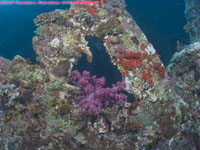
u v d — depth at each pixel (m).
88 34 4.64
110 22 4.60
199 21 8.49
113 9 4.88
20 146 3.94
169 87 4.58
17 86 4.13
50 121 3.85
